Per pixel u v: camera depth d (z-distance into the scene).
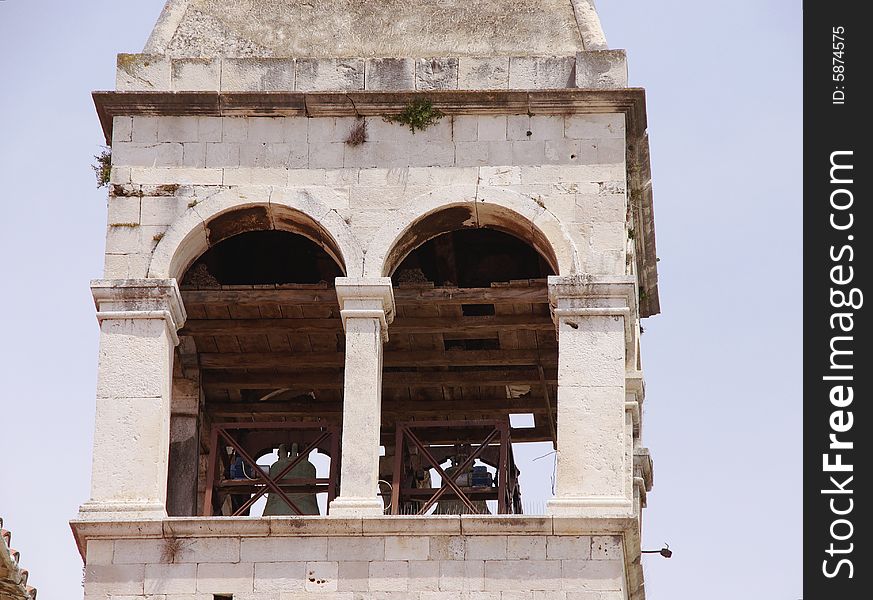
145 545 58.78
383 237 61.66
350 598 58.22
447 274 66.56
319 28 64.50
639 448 66.19
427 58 63.72
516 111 62.72
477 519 58.53
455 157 62.41
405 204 62.03
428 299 64.25
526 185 62.09
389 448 67.81
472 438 67.94
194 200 62.12
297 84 63.34
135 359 60.66
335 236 61.69
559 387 59.97
